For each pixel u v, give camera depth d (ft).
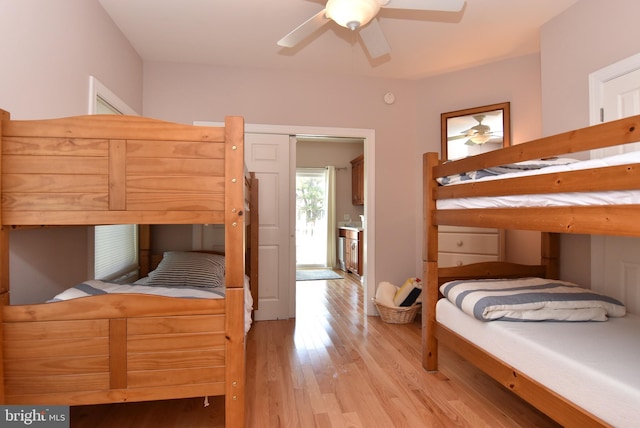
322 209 22.03
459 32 8.57
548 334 4.86
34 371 3.91
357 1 5.41
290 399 5.96
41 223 3.87
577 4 7.29
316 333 9.55
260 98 10.70
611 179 3.34
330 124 11.14
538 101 9.80
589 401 3.69
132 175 4.00
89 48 6.81
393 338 9.14
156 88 10.13
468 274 7.96
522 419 5.36
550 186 4.04
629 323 5.46
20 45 4.77
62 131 3.89
